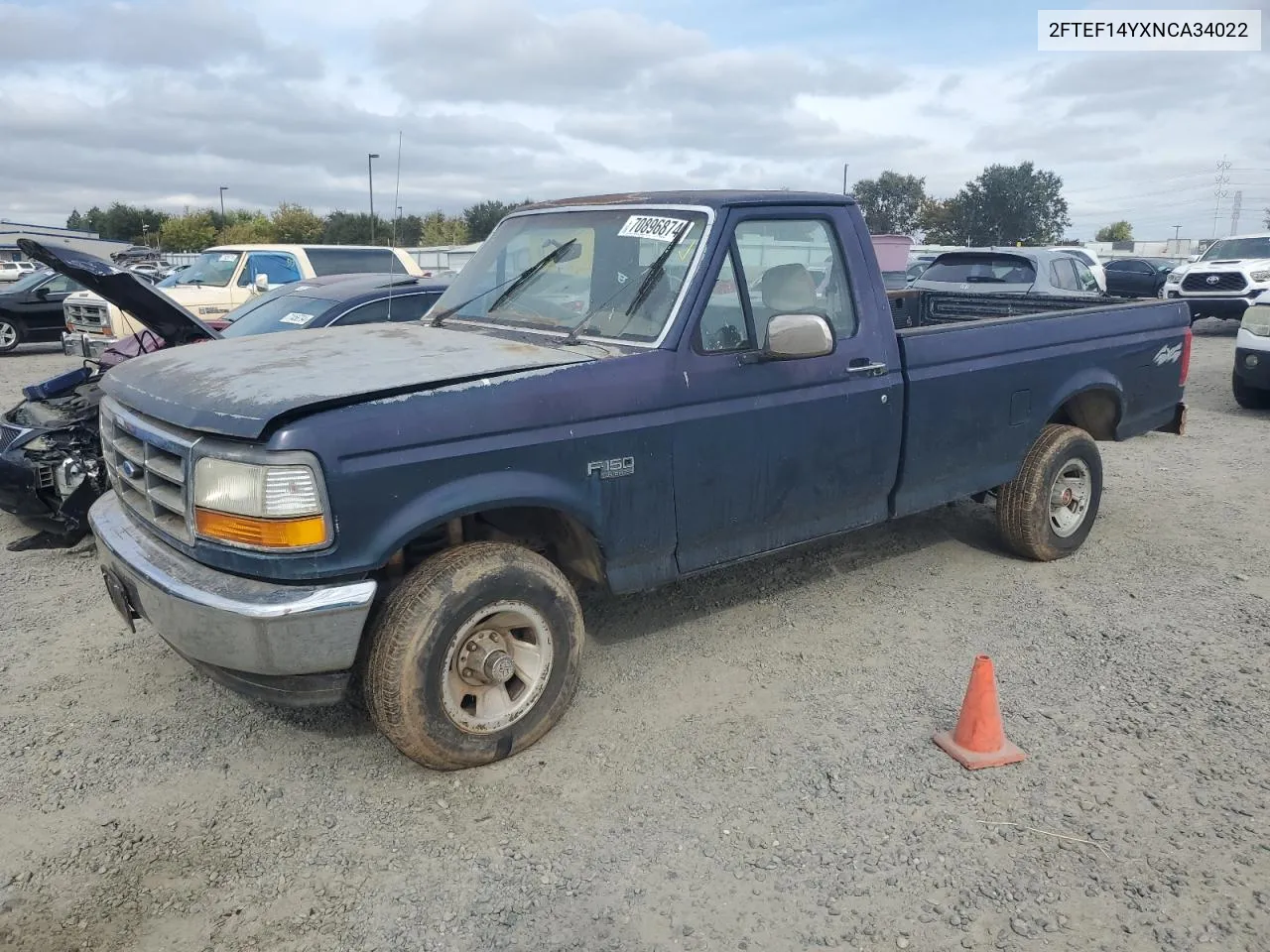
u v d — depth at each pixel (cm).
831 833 326
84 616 509
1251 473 799
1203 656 455
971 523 653
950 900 294
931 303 742
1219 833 324
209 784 357
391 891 300
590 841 323
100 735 391
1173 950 273
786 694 422
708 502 407
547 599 367
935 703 414
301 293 899
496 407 344
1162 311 612
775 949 275
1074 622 496
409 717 339
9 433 602
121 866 311
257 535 313
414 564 377
